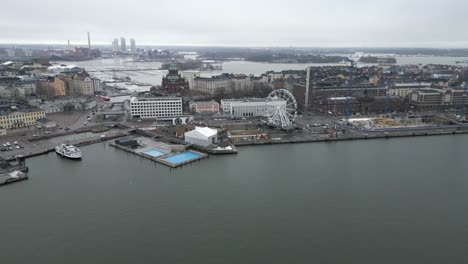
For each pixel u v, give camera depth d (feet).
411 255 377.50
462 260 369.30
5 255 372.79
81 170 615.16
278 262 364.38
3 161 616.80
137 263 361.30
